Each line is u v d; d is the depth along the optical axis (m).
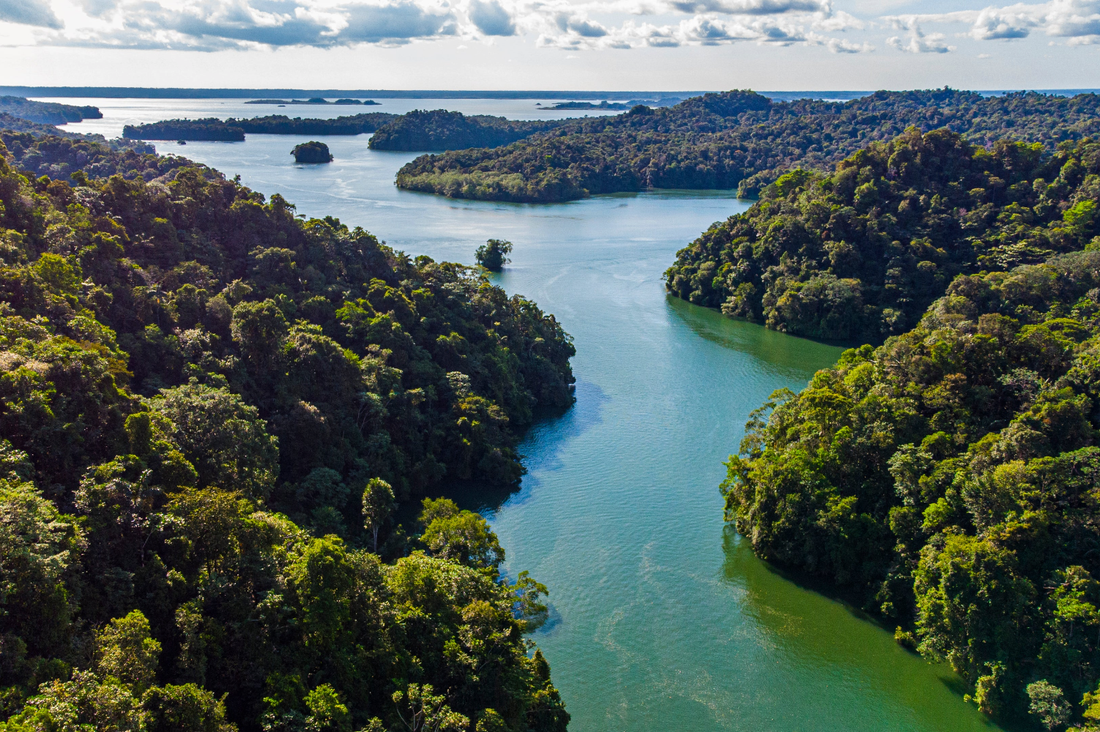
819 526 88.44
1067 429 84.56
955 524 80.38
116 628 50.41
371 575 65.62
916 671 76.25
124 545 60.03
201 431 79.38
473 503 108.19
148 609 57.78
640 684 74.19
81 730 40.00
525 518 104.12
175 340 100.94
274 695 53.41
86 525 57.62
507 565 92.69
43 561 48.06
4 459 58.88
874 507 89.81
